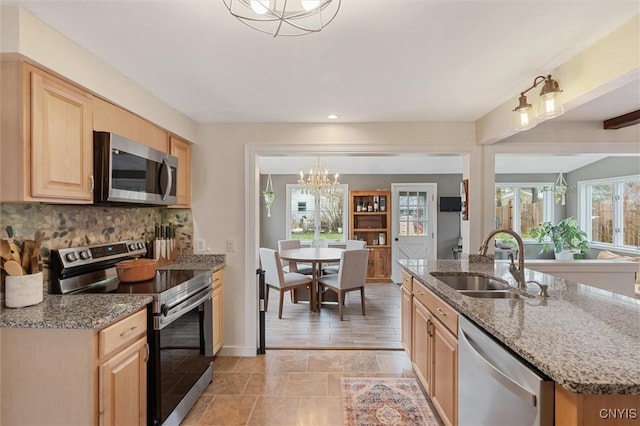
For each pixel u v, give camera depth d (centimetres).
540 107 204
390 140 315
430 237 658
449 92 240
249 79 218
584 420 96
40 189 153
